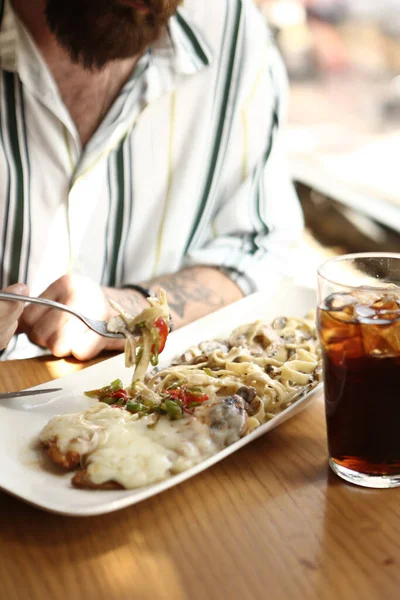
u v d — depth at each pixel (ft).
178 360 4.47
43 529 2.88
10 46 5.65
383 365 2.93
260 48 6.75
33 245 6.06
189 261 6.41
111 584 2.56
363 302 3.03
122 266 6.61
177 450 3.06
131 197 6.41
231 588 2.51
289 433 3.57
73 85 5.91
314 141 13.26
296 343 4.63
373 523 2.84
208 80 6.48
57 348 4.72
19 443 3.39
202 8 6.47
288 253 6.74
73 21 5.16
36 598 2.51
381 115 12.17
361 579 2.53
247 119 6.73
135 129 6.28
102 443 3.08
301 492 3.06
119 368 4.27
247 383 3.96
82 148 6.11
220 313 5.04
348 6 11.22
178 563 2.65
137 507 3.00
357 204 11.19
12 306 4.04
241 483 3.14
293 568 2.60
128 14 5.08
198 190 6.72
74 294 5.11
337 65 12.16
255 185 6.91
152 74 6.11
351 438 3.06
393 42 10.96
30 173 5.92
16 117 5.82
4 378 4.39
